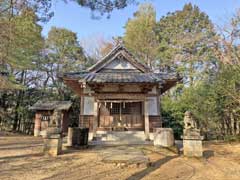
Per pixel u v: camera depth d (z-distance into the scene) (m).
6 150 8.55
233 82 11.16
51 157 7.00
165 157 7.22
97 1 6.39
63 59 26.73
